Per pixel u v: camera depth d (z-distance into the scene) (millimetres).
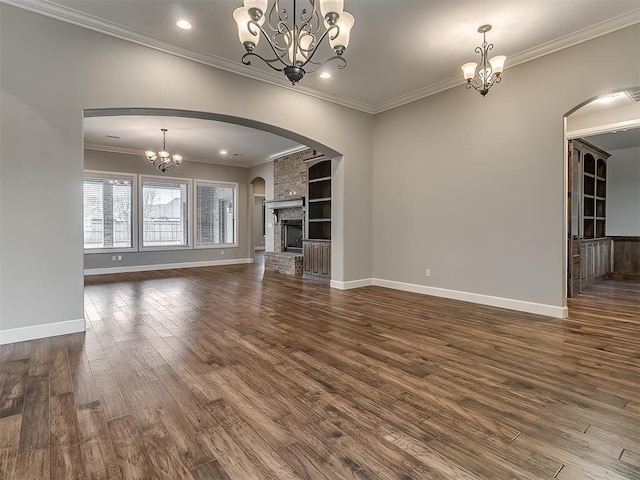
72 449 1614
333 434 1747
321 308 4418
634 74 3311
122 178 8133
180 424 1828
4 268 3031
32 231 3148
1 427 1788
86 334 3344
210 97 4094
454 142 4820
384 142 5816
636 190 6898
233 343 3098
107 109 3508
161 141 7375
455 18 3297
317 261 6941
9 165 3031
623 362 2641
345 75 4562
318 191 7598
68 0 3047
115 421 1851
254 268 8984
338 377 2406
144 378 2379
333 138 5414
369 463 1530
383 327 3578
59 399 2084
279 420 1871
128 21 3348
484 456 1576
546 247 3965
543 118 3941
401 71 4449
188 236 9211
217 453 1595
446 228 4953
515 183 4203
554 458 1559
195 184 9320
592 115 5160
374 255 6066
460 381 2338
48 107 3182
